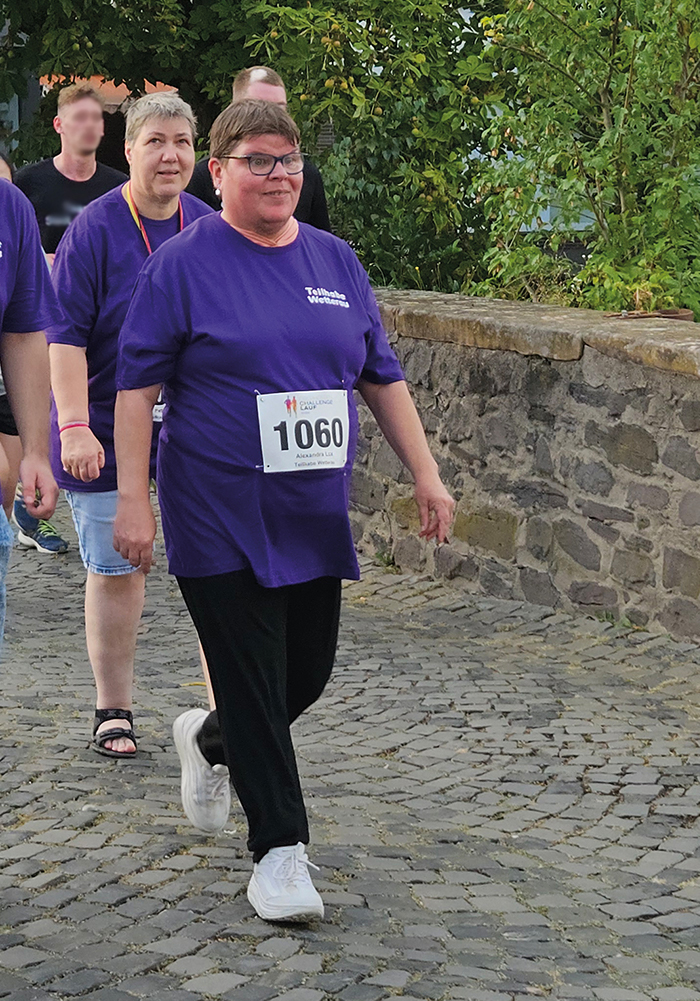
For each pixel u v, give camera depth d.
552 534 11.23
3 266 5.60
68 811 6.95
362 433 13.24
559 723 8.56
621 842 6.74
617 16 13.15
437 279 16.77
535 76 13.66
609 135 12.98
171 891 5.98
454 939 5.59
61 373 7.45
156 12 18.53
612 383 10.59
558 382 11.05
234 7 18.41
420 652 10.24
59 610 11.47
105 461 7.68
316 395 5.58
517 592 11.57
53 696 9.03
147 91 19.92
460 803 7.28
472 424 11.87
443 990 5.12
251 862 6.31
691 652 9.96
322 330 5.58
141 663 9.91
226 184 5.59
